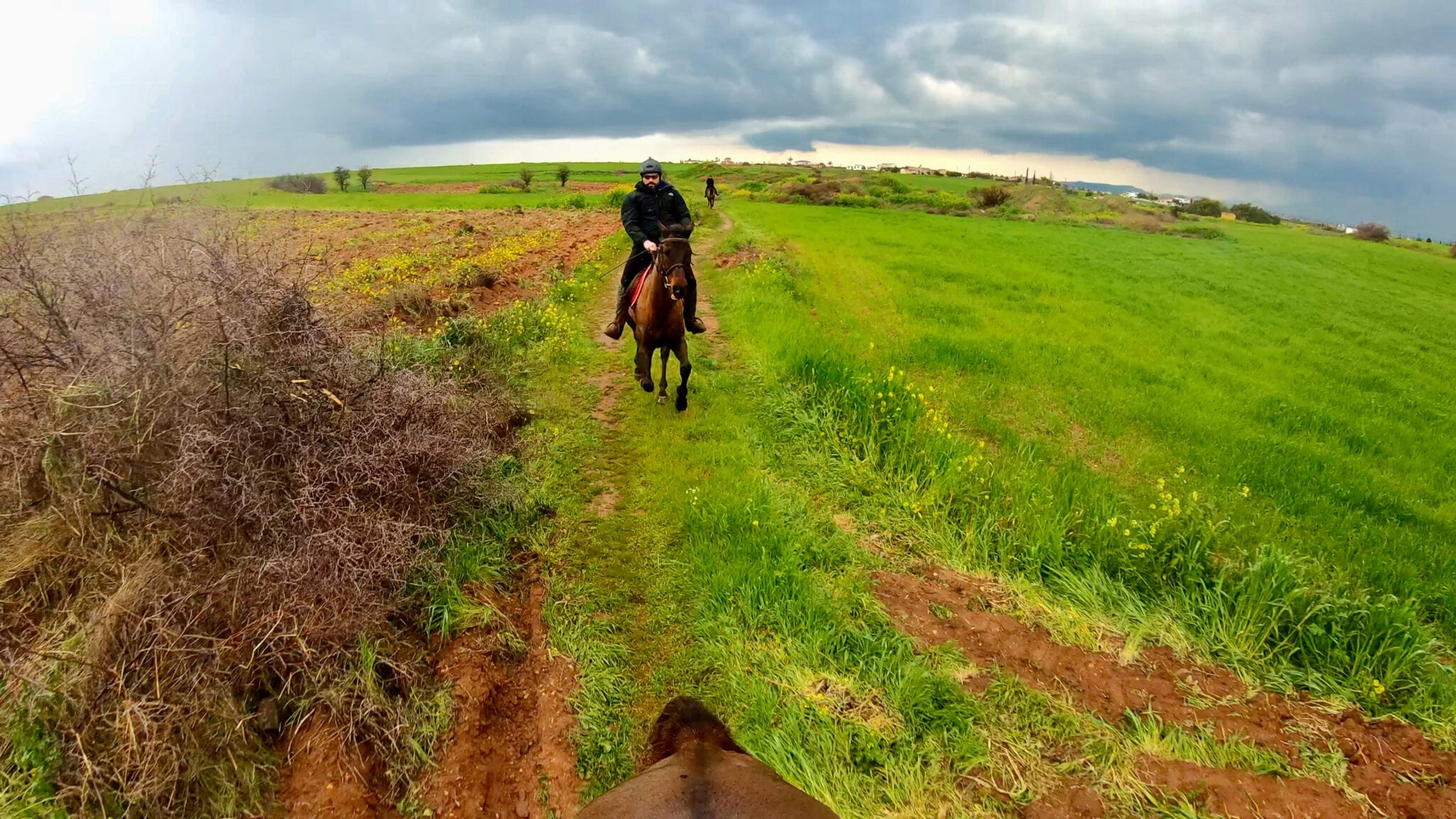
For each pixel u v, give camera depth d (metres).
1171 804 3.46
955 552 5.46
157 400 3.73
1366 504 7.28
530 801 3.34
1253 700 4.23
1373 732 4.01
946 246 27.08
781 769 3.45
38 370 3.89
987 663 4.34
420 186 62.34
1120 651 4.56
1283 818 3.43
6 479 3.57
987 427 8.66
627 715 3.78
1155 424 9.26
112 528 3.48
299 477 3.93
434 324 10.23
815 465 6.75
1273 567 4.80
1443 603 5.32
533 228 22.61
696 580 4.77
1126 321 16.23
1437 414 11.09
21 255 3.95
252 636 3.41
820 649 4.23
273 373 4.21
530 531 5.25
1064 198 52.53
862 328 13.43
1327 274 29.02
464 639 4.03
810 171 89.25
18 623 3.36
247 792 3.05
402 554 4.04
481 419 6.02
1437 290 27.80
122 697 2.99
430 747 3.42
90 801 2.83
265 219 18.91
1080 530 5.72
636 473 6.39
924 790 3.43
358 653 3.59
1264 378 12.53
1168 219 49.22
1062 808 3.42
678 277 6.73
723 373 9.24
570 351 9.56
